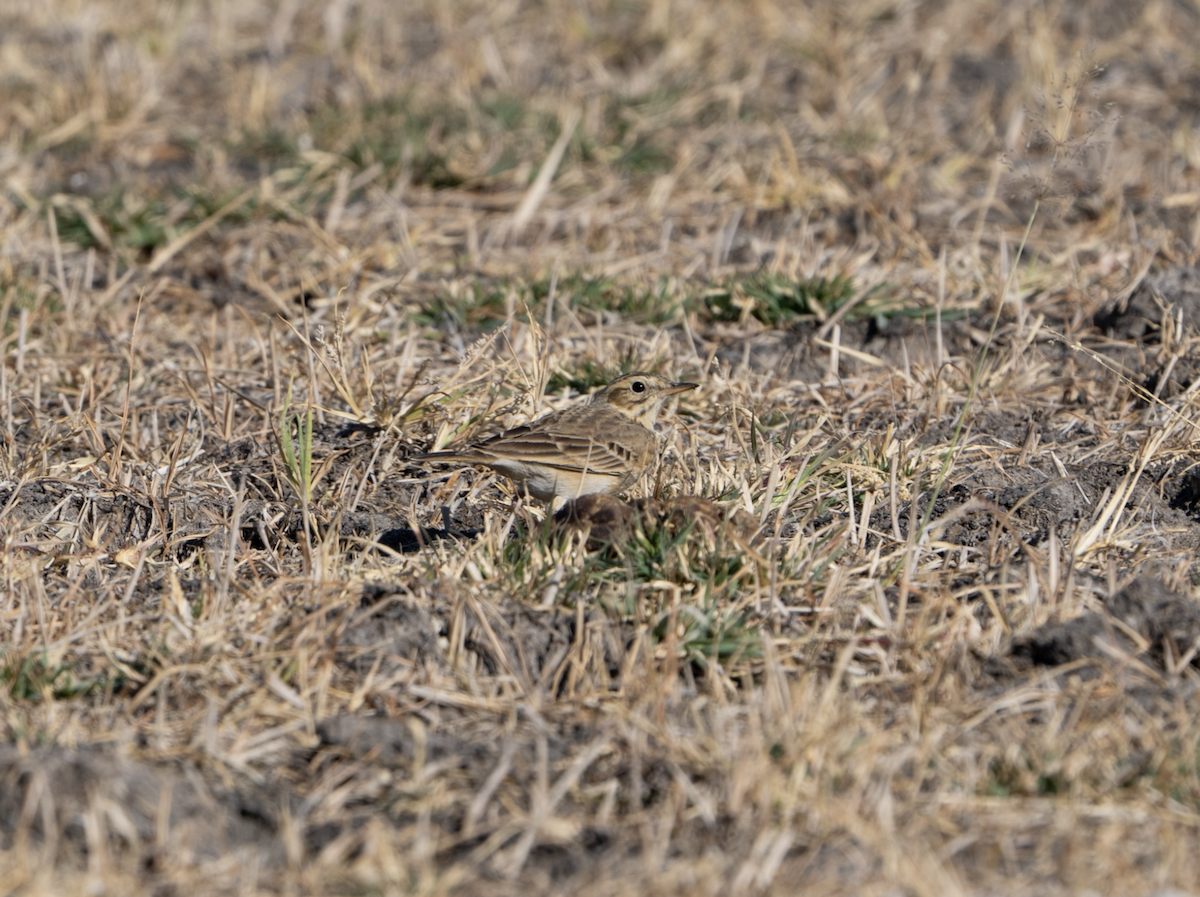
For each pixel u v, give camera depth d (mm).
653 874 9711
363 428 17766
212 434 17859
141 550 14836
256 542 15344
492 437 16250
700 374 19125
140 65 33031
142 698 11984
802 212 25234
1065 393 19031
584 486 15305
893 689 12195
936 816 10328
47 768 10359
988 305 21312
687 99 30734
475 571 13727
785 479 15883
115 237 24406
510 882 9859
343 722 11648
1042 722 11633
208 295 22578
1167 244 22859
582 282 21672
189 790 10656
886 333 20609
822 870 9805
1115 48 33344
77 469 16812
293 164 27812
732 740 11320
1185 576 14000
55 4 36250
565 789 10711
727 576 13477
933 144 28625
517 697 12250
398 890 9586
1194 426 16656
